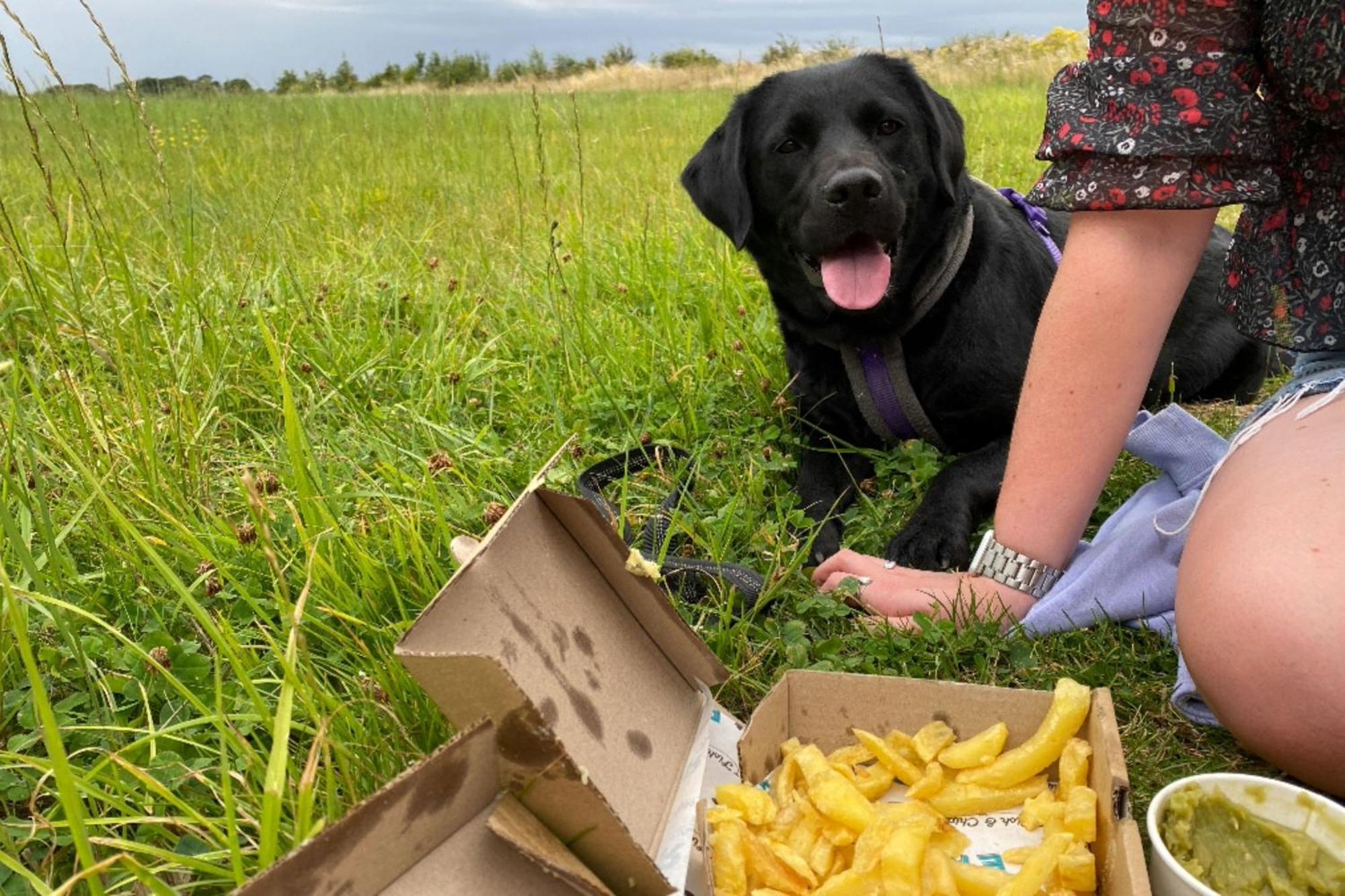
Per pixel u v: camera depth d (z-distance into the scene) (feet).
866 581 1.95
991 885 1.17
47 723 1.06
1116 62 1.46
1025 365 2.64
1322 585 1.24
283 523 2.08
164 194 4.65
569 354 3.14
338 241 4.65
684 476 2.45
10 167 7.19
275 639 1.74
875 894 1.13
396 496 2.13
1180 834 1.14
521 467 2.49
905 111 2.65
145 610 1.90
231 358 3.09
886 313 2.55
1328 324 1.54
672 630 1.29
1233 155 1.42
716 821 1.23
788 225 2.74
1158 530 1.78
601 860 0.99
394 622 1.75
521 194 4.70
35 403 2.65
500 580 1.08
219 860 1.31
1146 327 1.56
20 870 1.18
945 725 1.44
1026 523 1.75
